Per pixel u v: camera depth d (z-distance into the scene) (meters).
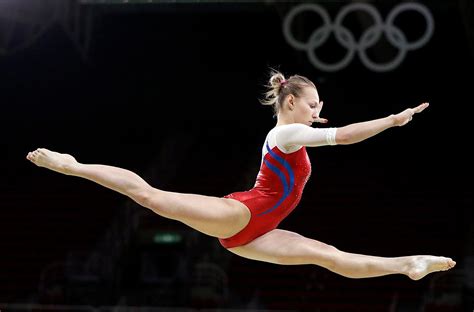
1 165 35.88
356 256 7.54
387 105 38.25
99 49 38.66
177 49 38.84
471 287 24.92
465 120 37.28
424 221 30.70
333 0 27.12
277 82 8.30
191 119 39.00
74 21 34.06
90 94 39.19
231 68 39.00
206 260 27.16
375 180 34.00
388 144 36.97
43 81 38.78
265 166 8.04
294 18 31.52
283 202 7.97
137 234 28.19
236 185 34.38
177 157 36.62
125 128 38.69
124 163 36.53
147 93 39.25
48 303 26.00
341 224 30.83
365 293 26.56
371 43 26.55
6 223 31.52
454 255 28.55
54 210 32.28
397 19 35.19
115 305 26.30
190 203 7.71
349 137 7.08
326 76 38.44
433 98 38.09
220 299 25.84
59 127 38.31
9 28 32.56
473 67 37.25
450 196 32.44
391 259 7.36
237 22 37.97
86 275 27.08
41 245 30.08
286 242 7.88
